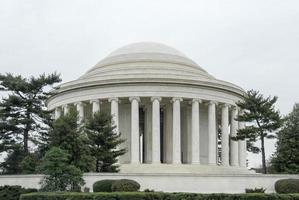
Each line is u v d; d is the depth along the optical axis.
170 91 85.06
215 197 51.97
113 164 71.69
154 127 83.62
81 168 64.50
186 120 90.94
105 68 94.38
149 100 87.94
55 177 58.19
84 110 91.19
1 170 80.62
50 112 81.50
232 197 52.25
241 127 93.19
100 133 68.12
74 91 89.56
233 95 92.69
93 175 66.06
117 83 85.06
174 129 84.31
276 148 87.38
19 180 70.06
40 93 81.25
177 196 51.41
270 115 74.06
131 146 84.06
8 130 78.62
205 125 91.75
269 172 89.12
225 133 90.50
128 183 60.88
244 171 89.12
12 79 79.12
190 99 86.69
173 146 84.19
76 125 66.12
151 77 84.56
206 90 87.94
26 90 79.25
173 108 85.19
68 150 63.62
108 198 50.25
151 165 80.19
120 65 94.19
